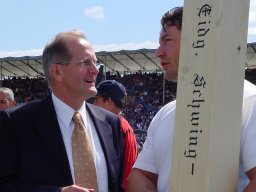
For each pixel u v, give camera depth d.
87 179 3.06
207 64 1.99
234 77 2.03
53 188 2.88
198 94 2.02
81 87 3.14
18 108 3.23
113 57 29.67
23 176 3.03
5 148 3.05
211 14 1.98
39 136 3.11
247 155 2.29
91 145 3.21
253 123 2.30
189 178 2.02
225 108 2.01
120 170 3.42
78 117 3.21
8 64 31.98
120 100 5.42
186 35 2.06
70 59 3.13
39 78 34.97
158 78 32.50
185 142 2.05
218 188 2.00
